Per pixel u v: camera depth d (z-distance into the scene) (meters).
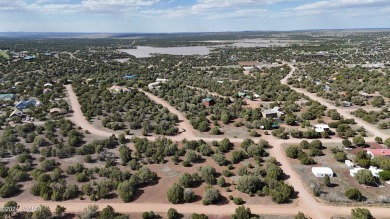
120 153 83.19
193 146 89.69
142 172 72.38
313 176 73.38
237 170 77.44
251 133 100.19
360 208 57.78
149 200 64.81
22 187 69.44
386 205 61.38
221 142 90.88
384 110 122.25
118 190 66.31
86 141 95.94
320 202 62.94
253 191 66.69
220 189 68.69
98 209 61.28
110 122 111.62
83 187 66.75
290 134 99.75
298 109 126.94
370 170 72.00
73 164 80.38
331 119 115.62
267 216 58.62
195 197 65.69
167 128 106.38
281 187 65.44
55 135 99.88
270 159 80.25
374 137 97.19
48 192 65.56
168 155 86.19
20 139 95.81
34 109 124.44
